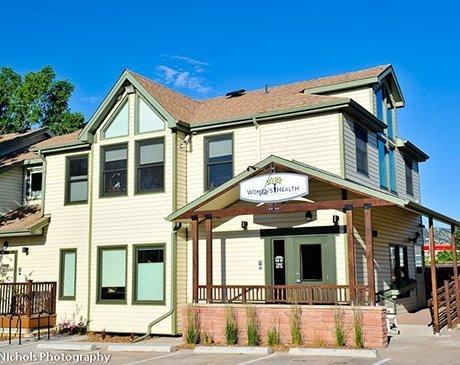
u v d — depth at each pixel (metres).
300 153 16.98
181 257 17.72
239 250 17.28
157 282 17.72
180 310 17.33
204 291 16.84
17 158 24.03
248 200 15.02
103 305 18.42
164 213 17.91
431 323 17.12
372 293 13.33
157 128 18.52
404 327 16.38
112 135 19.31
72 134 22.83
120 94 19.31
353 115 17.38
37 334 18.41
